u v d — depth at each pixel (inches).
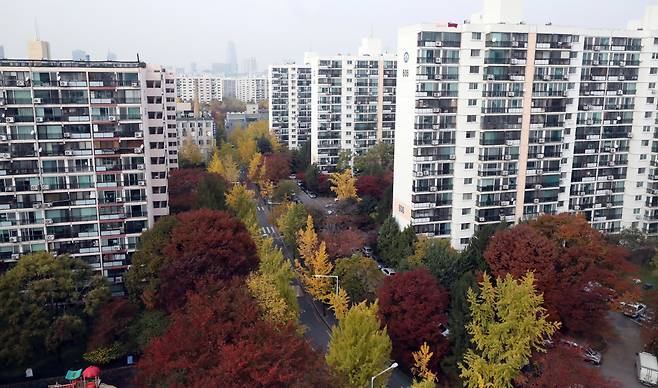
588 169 4677.7
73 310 3085.6
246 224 4325.8
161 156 4352.9
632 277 3826.3
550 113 4399.6
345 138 7426.2
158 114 4306.1
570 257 3302.2
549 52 4293.8
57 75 3540.8
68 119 3604.8
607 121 4626.0
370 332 2503.7
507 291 2593.5
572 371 2416.3
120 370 3058.6
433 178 4370.1
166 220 3528.5
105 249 3828.7
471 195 4458.7
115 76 3649.1
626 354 3238.2
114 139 3718.0
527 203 4525.1
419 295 3006.9
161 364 2130.9
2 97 3442.4
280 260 3673.7
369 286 3602.4
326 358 2471.7
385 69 7293.3
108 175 3754.9
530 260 3206.2
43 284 2938.0
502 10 4338.1
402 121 4495.6
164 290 3088.1
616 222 4896.7
